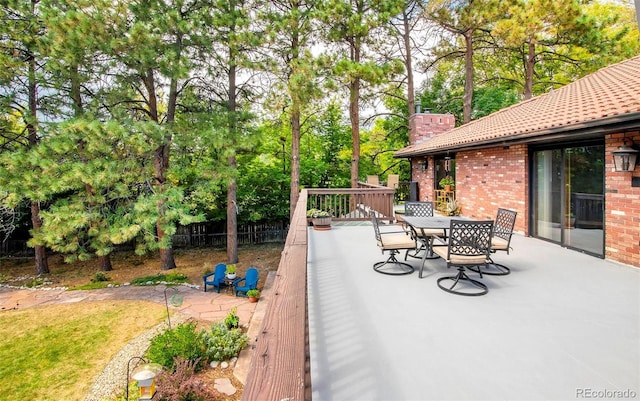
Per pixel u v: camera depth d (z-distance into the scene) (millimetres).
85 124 9398
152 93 13562
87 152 10188
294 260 2947
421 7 17625
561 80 20344
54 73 10930
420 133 16250
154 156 12547
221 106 14008
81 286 12289
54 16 9266
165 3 11266
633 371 2740
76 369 6941
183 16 12172
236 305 10141
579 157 6609
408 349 3131
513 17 14547
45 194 10102
